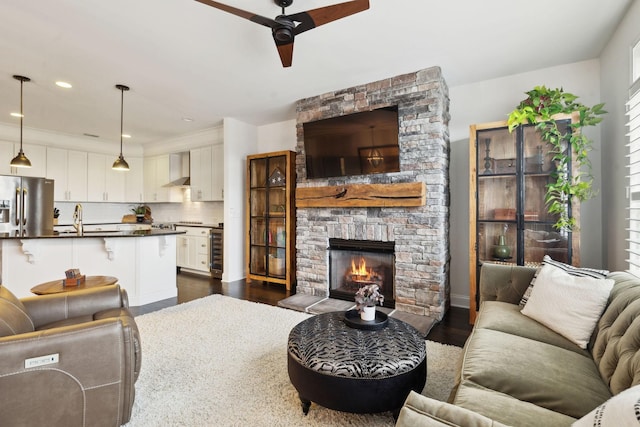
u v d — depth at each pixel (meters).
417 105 3.34
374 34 2.63
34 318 2.01
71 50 2.88
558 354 1.50
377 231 3.61
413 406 0.92
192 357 2.39
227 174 5.00
